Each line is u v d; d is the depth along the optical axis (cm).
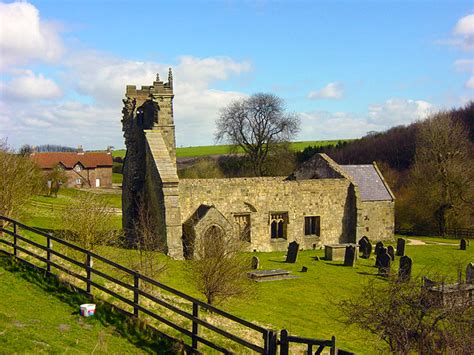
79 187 10862
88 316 1445
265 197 4122
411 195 6312
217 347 1281
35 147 11150
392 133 10675
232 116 8162
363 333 1962
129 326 1430
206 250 2194
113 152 16488
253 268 3362
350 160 10462
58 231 3244
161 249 3416
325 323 2216
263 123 8094
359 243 4209
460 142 6681
